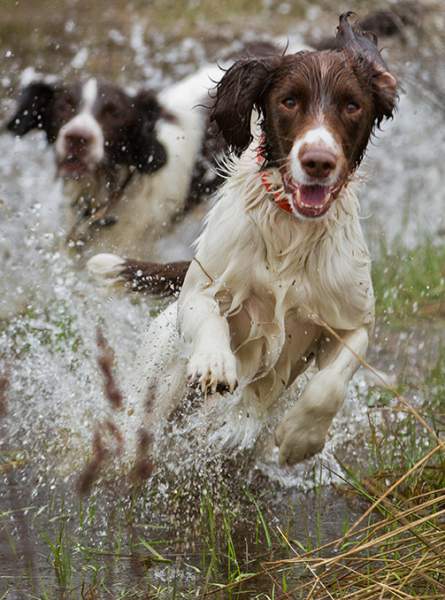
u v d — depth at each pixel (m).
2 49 17.30
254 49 11.38
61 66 16.91
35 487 6.56
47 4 19.20
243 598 5.09
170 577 5.36
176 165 10.73
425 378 8.53
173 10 19.53
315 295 6.25
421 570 4.75
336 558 4.93
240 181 6.23
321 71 5.80
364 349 6.34
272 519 6.18
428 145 13.84
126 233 10.72
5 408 6.20
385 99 6.04
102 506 6.30
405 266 11.12
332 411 6.04
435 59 14.06
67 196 10.62
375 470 6.69
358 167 6.29
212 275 6.25
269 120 5.96
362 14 15.86
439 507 5.84
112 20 18.91
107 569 5.46
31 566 5.45
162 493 6.45
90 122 10.38
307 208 5.71
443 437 6.82
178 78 16.55
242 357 6.55
